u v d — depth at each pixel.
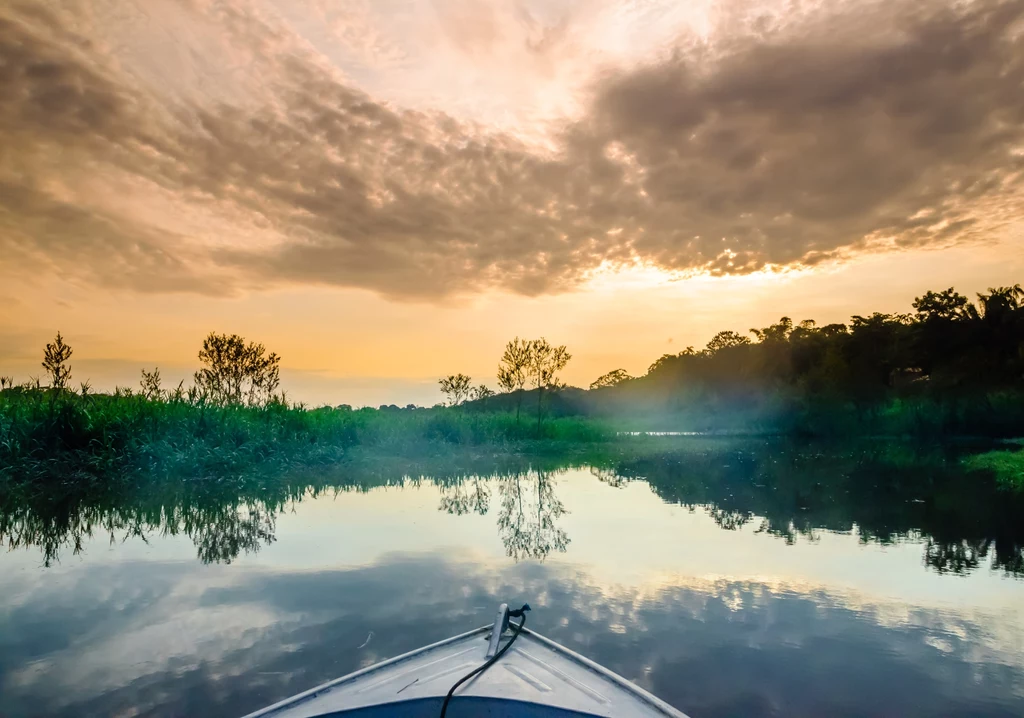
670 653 4.06
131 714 3.25
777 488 12.54
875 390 41.47
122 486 10.84
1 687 3.55
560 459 18.95
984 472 15.77
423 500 10.39
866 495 11.55
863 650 4.14
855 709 3.33
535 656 3.06
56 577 5.75
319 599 5.13
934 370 41.53
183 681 3.63
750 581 5.74
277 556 6.55
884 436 38.41
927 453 23.17
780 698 3.43
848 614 4.86
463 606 4.96
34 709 3.30
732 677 3.70
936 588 5.56
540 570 6.06
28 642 4.22
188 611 4.83
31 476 11.04
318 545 7.06
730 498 11.09
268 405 16.17
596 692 2.70
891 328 47.31
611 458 19.83
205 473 12.14
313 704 2.57
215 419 13.66
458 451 19.12
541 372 25.97
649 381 62.81
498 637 3.15
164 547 6.92
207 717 3.21
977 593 5.41
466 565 6.23
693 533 7.93
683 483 13.31
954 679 3.70
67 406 12.06
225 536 7.48
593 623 4.60
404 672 2.89
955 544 7.36
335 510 9.30
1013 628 4.57
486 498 10.80
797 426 41.75
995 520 8.95
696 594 5.34
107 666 3.84
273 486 11.58
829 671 3.80
